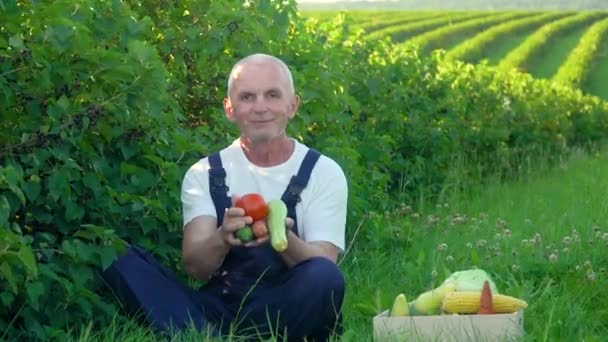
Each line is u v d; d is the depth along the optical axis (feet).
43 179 17.60
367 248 26.32
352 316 18.85
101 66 17.46
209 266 16.37
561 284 21.22
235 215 15.49
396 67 40.42
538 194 37.76
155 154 19.58
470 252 24.56
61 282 16.30
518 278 22.44
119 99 17.65
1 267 14.93
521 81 63.21
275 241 15.53
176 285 16.61
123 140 18.66
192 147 19.69
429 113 40.93
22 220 17.87
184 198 16.81
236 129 22.47
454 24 226.99
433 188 38.37
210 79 23.48
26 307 16.63
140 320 16.43
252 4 24.85
